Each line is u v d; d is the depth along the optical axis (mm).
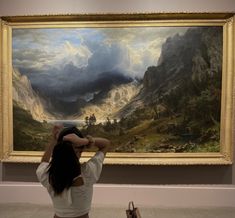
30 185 4449
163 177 4348
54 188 1798
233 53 4078
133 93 4238
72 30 4250
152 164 4223
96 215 3943
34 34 4277
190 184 4336
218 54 4137
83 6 4238
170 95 4203
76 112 4301
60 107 4309
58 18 4211
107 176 4387
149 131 4242
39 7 4281
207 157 4207
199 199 4316
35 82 4316
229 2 4129
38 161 4316
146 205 4332
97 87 4270
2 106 4301
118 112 4258
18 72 4320
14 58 4305
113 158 4258
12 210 4137
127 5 4191
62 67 4285
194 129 4207
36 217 3863
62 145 1857
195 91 4188
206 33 4141
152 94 4223
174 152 4230
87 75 4277
